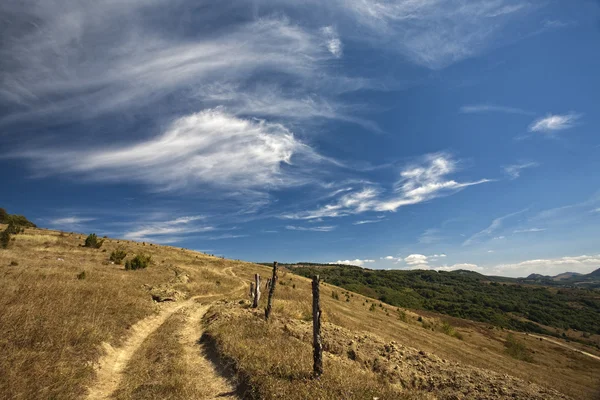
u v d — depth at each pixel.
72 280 20.36
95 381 8.88
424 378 12.52
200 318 20.97
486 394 10.62
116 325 14.02
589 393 23.17
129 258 48.44
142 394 8.08
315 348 9.32
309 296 42.81
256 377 8.56
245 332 14.56
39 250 39.09
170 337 14.77
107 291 19.00
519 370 28.78
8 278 17.23
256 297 22.91
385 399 7.84
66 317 12.17
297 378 8.59
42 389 7.15
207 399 8.20
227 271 62.09
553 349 65.75
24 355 8.37
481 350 40.59
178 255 68.50
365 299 77.06
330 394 7.55
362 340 17.05
